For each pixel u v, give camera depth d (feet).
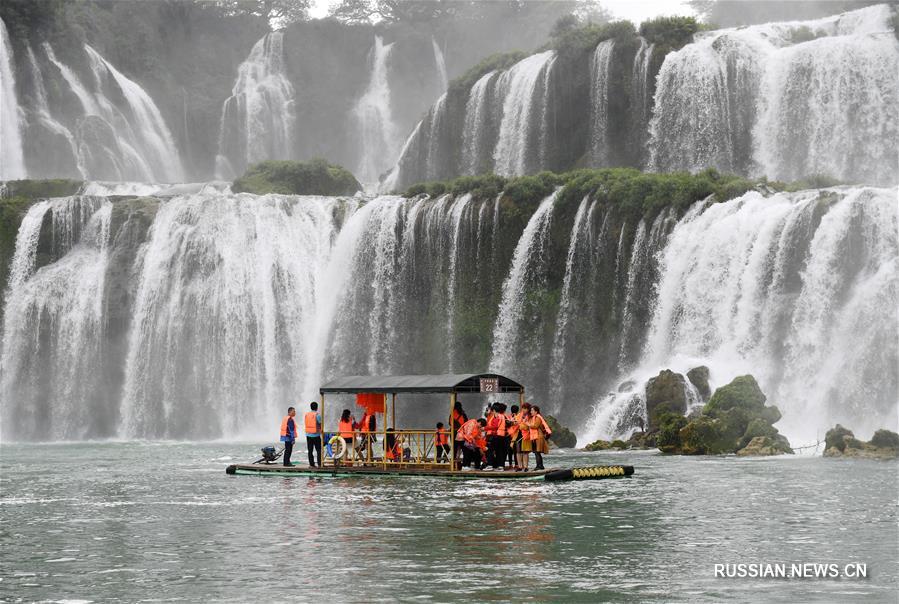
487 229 290.35
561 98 349.00
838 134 286.87
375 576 69.21
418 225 301.43
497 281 287.69
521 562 73.87
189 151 527.81
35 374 310.86
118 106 484.33
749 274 226.17
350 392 148.77
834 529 88.02
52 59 451.12
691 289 238.48
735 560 73.92
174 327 310.86
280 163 384.27
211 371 309.22
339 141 540.93
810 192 228.43
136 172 462.19
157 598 63.16
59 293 313.12
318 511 104.42
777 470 145.28
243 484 137.18
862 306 204.03
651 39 332.19
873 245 207.92
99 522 98.78
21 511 108.78
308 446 152.66
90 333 311.27
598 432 225.15
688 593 63.21
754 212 231.91
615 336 258.78
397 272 303.48
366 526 92.73
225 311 311.68
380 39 561.02
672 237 247.50
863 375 201.26
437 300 295.69
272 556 77.61
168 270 314.96
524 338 278.67
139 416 307.37
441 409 284.00
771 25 325.01
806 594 62.75
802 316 214.07
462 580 67.56
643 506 105.29
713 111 308.81
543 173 291.38
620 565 72.38
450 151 387.96
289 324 314.14
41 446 261.44
